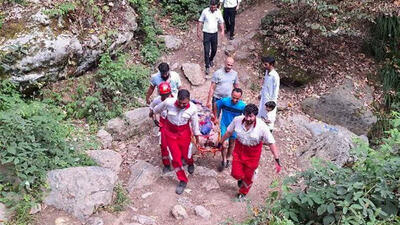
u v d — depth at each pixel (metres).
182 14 10.82
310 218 5.15
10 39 7.04
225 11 9.74
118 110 7.43
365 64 9.62
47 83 7.37
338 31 9.01
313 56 9.52
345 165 6.85
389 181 4.93
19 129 5.64
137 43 9.38
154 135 7.18
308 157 7.07
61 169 5.63
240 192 5.91
